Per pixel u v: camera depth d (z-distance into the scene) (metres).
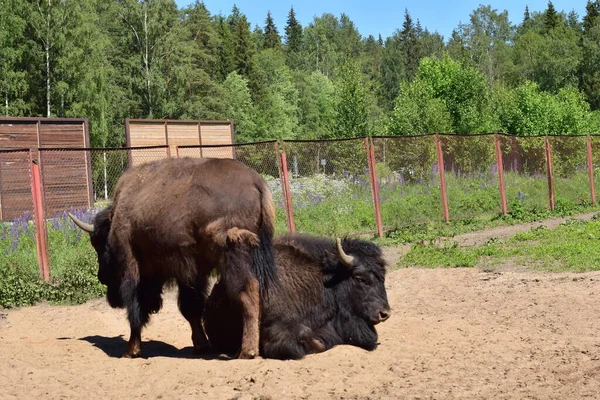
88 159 20.06
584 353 6.54
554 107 44.16
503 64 111.44
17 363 6.78
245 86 71.88
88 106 44.28
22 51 41.88
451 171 20.94
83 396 5.64
